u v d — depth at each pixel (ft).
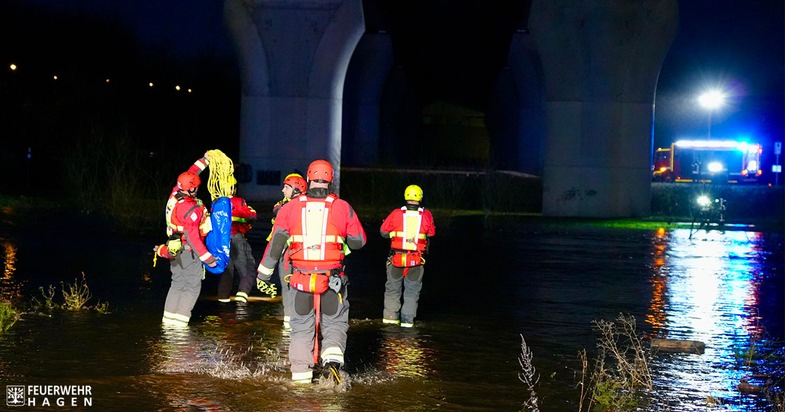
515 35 173.17
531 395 26.11
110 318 36.45
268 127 115.96
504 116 220.84
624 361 29.25
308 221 26.53
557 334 36.78
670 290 51.26
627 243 79.97
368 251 68.08
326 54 114.83
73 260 55.57
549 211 111.34
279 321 36.81
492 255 67.92
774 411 25.57
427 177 137.49
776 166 188.03
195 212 34.45
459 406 25.25
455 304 44.27
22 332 33.04
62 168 121.60
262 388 26.27
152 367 28.25
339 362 26.66
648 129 110.01
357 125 191.52
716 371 30.71
